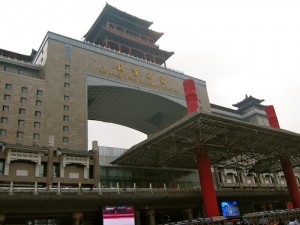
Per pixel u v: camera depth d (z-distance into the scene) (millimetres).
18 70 72062
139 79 87500
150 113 102938
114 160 69000
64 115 67688
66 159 59500
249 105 134000
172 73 97625
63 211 44938
